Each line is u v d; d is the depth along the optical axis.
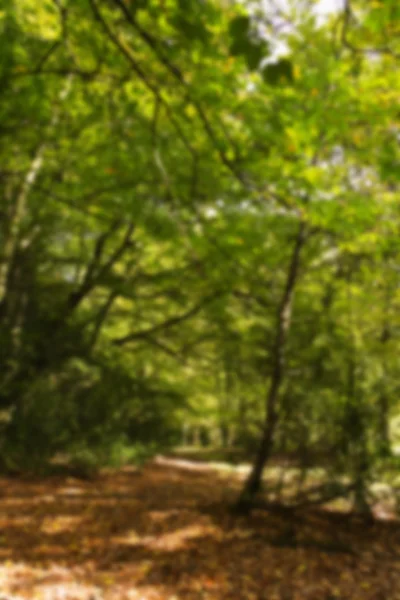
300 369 8.05
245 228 6.49
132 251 9.50
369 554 6.61
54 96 4.93
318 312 8.80
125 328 14.70
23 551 5.69
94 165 6.28
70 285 12.23
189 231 5.74
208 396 14.80
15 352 9.04
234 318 9.81
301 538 6.88
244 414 9.20
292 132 4.21
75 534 6.55
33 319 10.77
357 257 8.08
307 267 8.66
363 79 5.23
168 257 9.53
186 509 8.18
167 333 11.51
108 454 11.23
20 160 6.59
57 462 11.05
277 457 8.09
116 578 5.23
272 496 8.32
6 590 4.59
